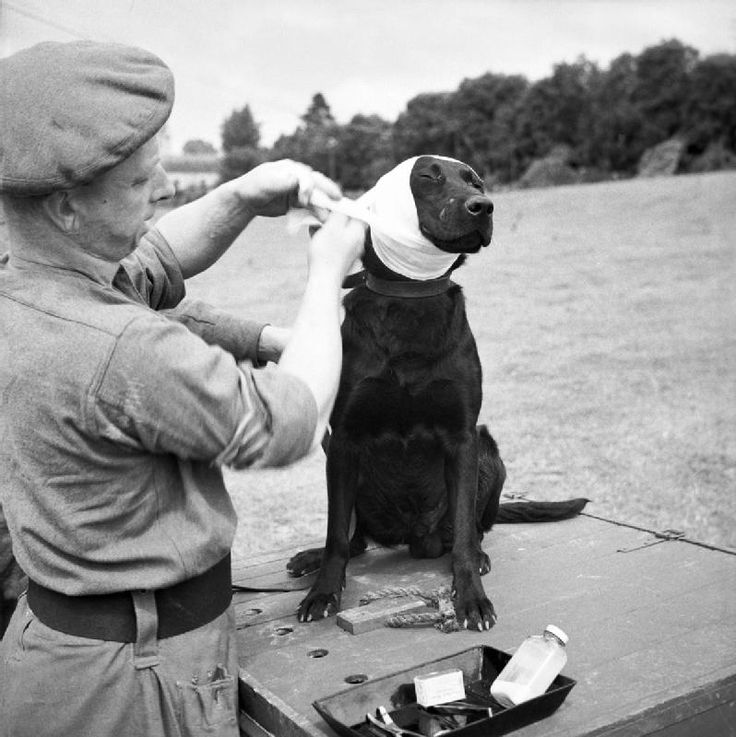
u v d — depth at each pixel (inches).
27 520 61.2
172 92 59.0
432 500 99.6
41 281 59.0
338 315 68.5
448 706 68.6
